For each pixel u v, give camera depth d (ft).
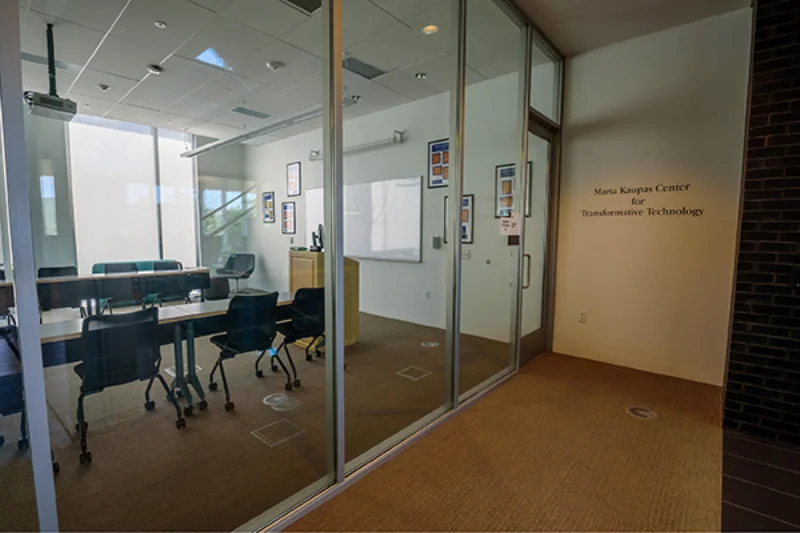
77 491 6.08
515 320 11.71
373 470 7.09
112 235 8.23
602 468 7.16
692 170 10.73
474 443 7.98
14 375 4.30
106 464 6.62
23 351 4.10
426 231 11.05
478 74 10.66
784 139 7.91
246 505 6.12
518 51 10.73
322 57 6.89
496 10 9.76
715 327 10.69
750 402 8.37
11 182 3.89
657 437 8.21
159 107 11.35
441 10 9.25
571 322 13.16
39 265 5.10
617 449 7.77
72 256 6.86
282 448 7.54
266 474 6.85
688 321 11.07
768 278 8.16
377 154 10.46
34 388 4.21
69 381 6.13
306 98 9.81
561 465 7.25
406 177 11.24
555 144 12.84
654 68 11.09
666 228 11.23
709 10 9.88
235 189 11.62
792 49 7.75
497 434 8.32
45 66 7.91
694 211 10.77
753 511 6.10
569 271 13.07
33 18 7.80
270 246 10.56
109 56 10.06
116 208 8.62
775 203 8.05
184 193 10.82
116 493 6.15
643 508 6.15
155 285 8.64
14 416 4.50
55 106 7.29
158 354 8.14
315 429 7.97
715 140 10.36
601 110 12.05
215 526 5.68
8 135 3.82
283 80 11.12
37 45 8.02
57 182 6.77
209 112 12.48
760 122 8.13
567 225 12.98
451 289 9.64
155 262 9.29
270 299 9.37
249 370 9.24
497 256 11.46
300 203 9.75
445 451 7.70
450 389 9.34
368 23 9.41
